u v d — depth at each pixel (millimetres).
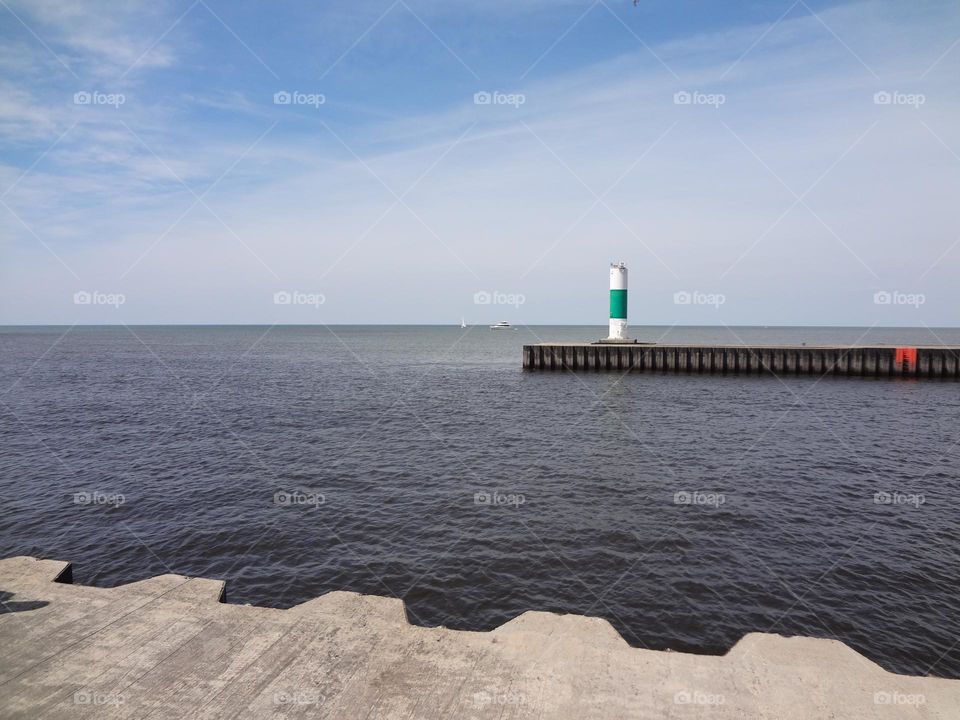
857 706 3258
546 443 22500
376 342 138875
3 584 4734
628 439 23266
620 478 17562
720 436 23922
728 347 49250
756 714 3207
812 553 12172
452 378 48312
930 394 37438
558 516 14258
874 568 11492
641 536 13008
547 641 3975
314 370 56469
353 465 19125
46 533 13492
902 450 21594
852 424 26766
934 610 9945
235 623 4207
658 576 11125
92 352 88250
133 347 106625
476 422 27031
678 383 44000
